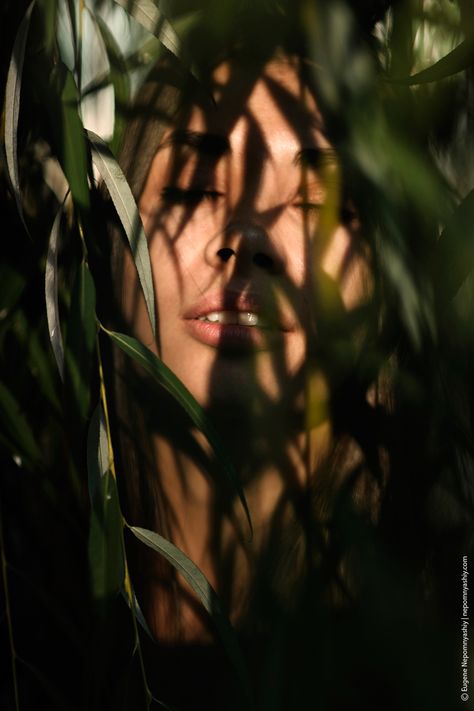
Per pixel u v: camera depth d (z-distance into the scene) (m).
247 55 0.85
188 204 0.87
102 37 0.93
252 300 0.84
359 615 0.79
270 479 0.88
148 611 0.97
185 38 0.85
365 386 0.89
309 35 0.73
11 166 0.70
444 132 0.85
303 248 0.85
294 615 0.77
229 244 0.84
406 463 0.90
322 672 0.74
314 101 0.84
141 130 0.91
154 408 0.91
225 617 0.68
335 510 0.83
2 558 0.73
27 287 0.88
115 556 0.67
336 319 0.85
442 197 0.75
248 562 0.89
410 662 0.76
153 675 0.93
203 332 0.85
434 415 0.85
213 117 0.85
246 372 0.84
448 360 0.83
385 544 0.86
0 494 0.88
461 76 0.83
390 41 0.83
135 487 0.98
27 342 0.88
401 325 0.88
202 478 0.90
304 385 0.86
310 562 0.79
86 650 0.79
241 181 0.85
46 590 0.89
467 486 0.90
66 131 0.68
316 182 0.84
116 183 0.69
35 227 0.87
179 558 0.68
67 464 0.93
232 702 0.87
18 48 0.69
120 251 0.91
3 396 0.82
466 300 0.80
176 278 0.86
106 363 0.95
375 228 0.84
